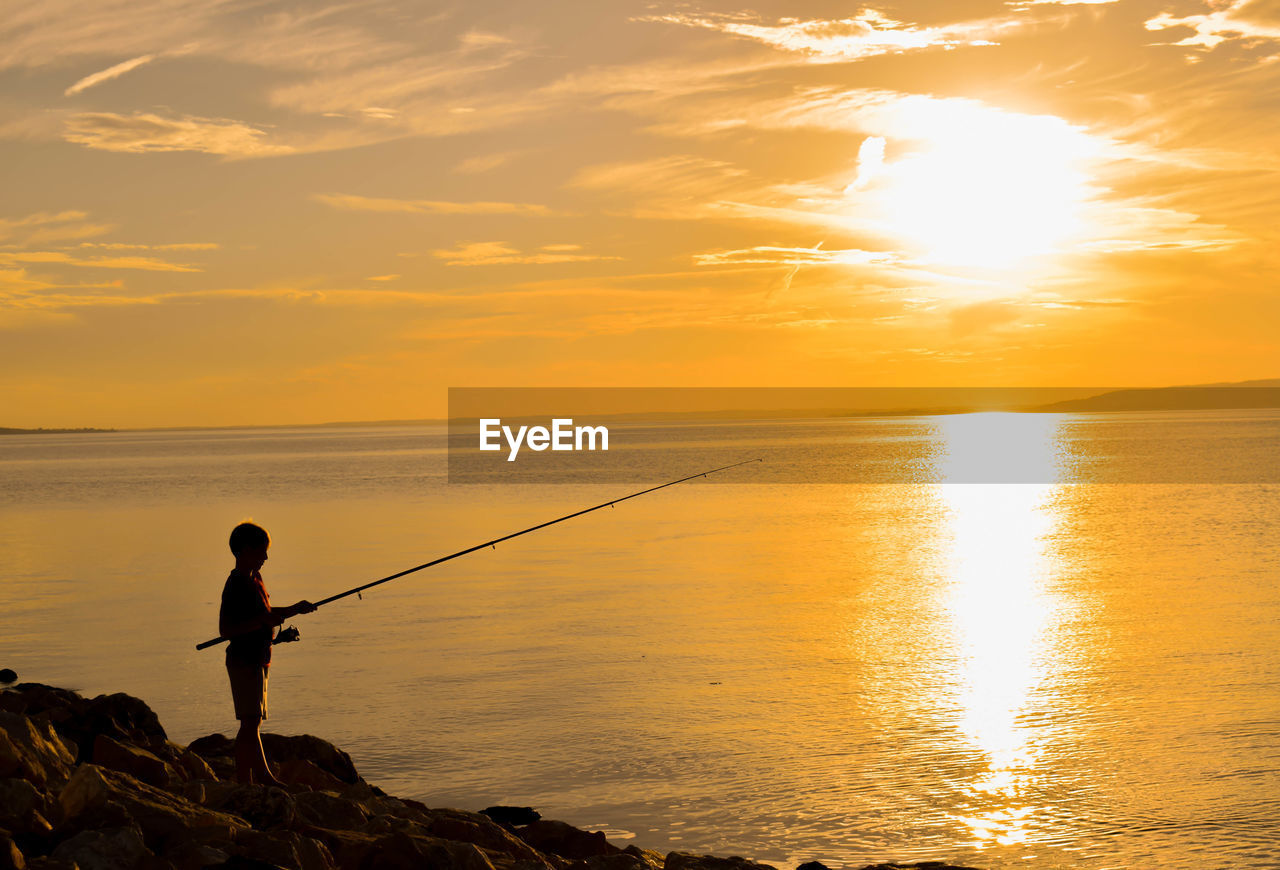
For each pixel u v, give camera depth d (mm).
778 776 10719
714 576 24625
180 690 14508
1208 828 9242
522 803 10148
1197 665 14852
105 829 5547
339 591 22906
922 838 9188
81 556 30609
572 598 21719
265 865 5492
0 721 7090
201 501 54719
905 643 16703
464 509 47125
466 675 15031
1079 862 8664
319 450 181625
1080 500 47531
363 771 11070
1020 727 12180
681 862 7652
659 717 12812
